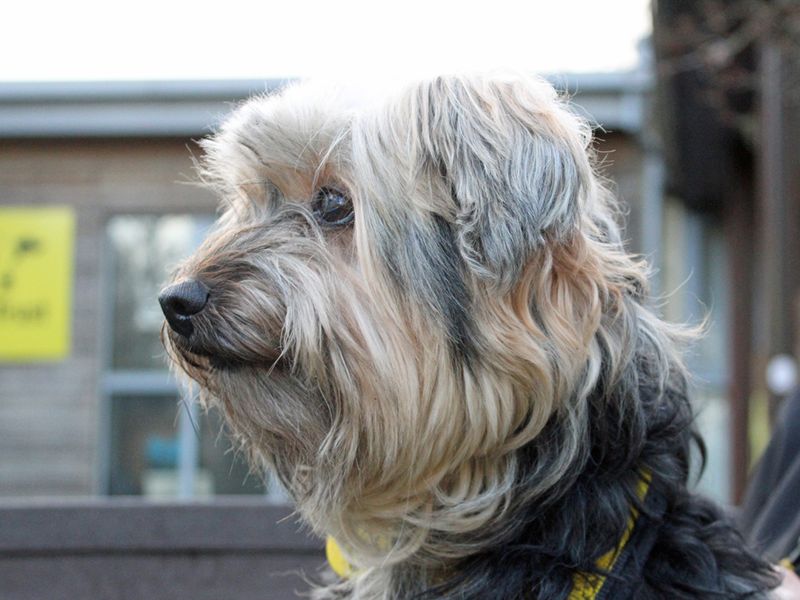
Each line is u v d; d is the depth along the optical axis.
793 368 4.46
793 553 2.25
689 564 1.89
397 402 1.87
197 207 6.70
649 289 2.11
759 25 4.46
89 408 6.75
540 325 1.85
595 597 1.79
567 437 1.88
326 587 2.34
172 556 2.79
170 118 6.51
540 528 1.91
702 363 7.06
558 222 1.80
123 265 6.80
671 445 2.02
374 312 1.87
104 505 2.80
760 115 5.07
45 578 2.77
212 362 2.01
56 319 6.77
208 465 6.80
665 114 5.56
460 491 1.95
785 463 2.58
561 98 2.06
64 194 6.76
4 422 6.76
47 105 6.52
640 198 6.41
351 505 2.03
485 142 1.82
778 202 4.68
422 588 2.00
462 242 1.80
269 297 1.94
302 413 1.98
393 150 1.86
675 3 4.71
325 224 2.00
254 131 2.08
